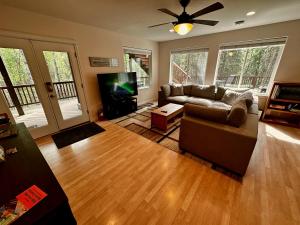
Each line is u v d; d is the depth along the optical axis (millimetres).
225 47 3908
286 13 2566
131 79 4234
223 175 1823
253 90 3910
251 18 2820
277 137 2746
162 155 2240
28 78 2559
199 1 2090
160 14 2572
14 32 2246
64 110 3176
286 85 3068
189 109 2107
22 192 720
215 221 1281
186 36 4383
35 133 2748
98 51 3500
